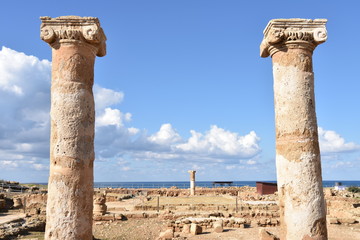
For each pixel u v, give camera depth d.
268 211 27.55
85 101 9.42
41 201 35.03
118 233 22.19
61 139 9.08
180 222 21.97
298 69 9.66
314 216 8.99
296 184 9.15
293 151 9.30
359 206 31.94
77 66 9.43
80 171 9.07
